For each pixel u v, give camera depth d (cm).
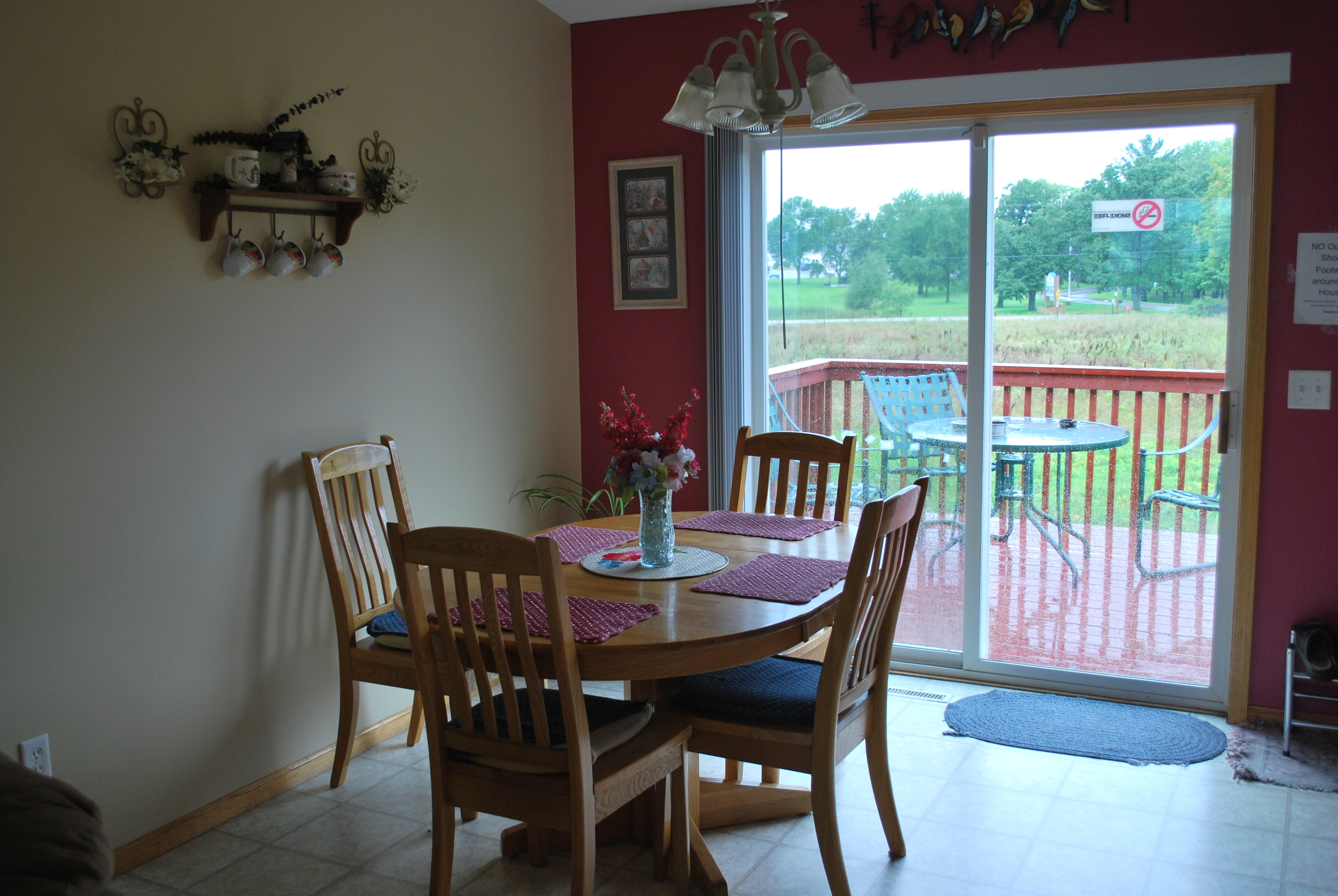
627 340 411
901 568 237
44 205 216
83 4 222
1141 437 348
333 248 283
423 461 333
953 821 269
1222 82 311
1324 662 300
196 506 255
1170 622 353
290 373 281
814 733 218
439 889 216
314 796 285
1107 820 268
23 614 217
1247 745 312
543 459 400
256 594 274
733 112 222
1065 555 365
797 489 372
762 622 207
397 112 313
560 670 189
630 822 262
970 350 360
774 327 391
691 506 405
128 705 241
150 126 238
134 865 244
